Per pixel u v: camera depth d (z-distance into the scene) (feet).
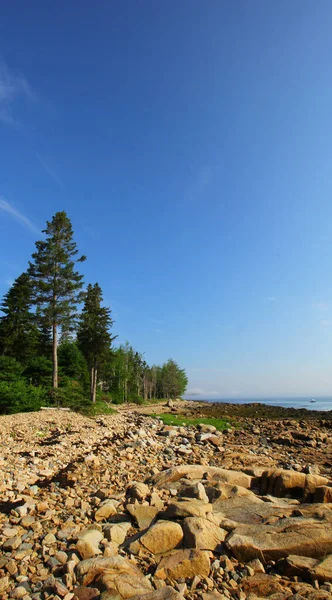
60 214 128.06
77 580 15.89
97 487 30.27
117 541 19.65
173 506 21.75
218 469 30.50
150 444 49.85
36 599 14.73
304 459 44.37
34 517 23.27
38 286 119.85
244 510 22.49
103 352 147.95
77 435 57.72
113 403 197.06
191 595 15.24
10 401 81.61
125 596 14.57
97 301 174.40
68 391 103.76
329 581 16.35
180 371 403.34
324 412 136.26
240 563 17.85
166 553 18.01
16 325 151.33
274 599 15.16
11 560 17.46
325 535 18.71
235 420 93.97
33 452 43.16
